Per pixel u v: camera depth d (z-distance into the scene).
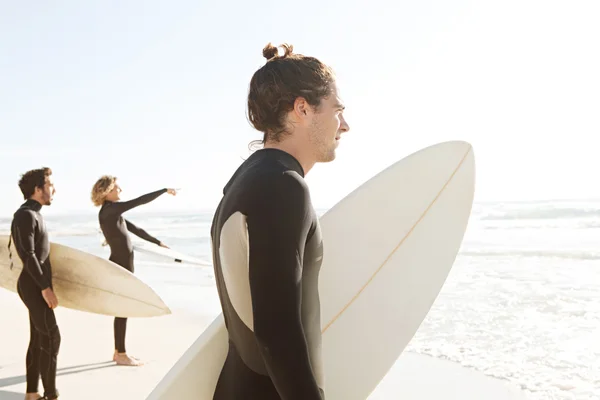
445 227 2.01
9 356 4.68
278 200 0.80
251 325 0.91
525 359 4.04
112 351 4.74
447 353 4.30
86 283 4.15
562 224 16.69
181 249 17.30
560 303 5.98
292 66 0.98
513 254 10.70
